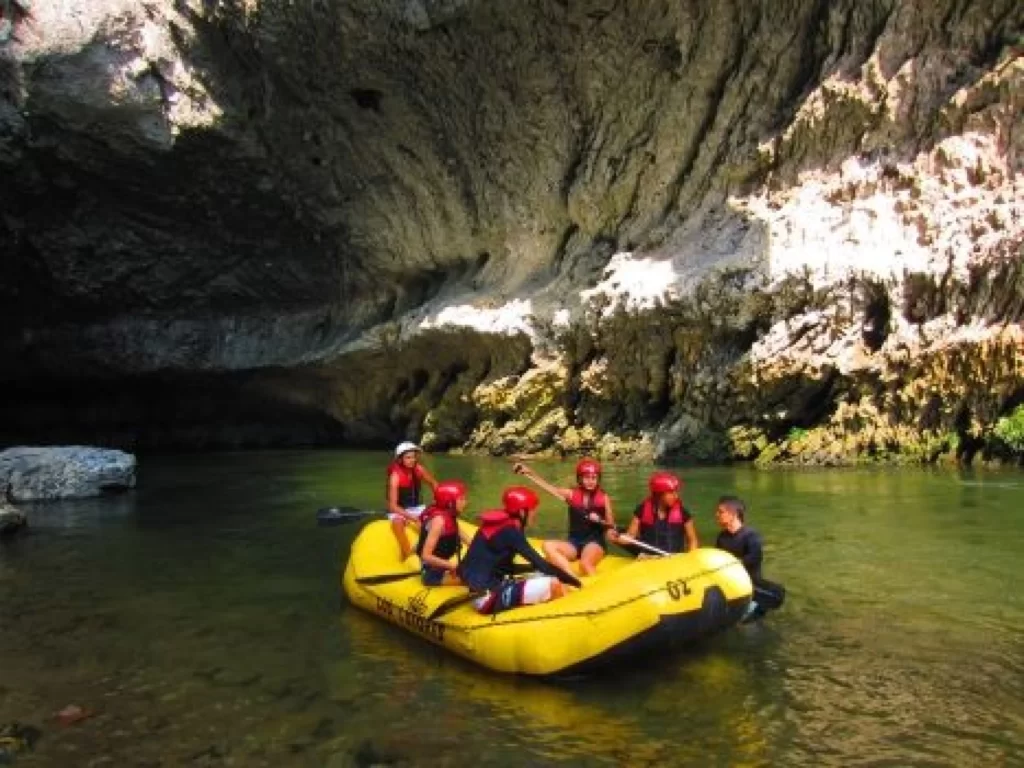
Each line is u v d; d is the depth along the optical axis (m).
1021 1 12.16
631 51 15.38
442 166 18.55
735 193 14.60
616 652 5.14
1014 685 4.85
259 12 17.17
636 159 16.03
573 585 5.61
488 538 5.79
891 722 4.48
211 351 23.11
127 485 13.98
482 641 5.47
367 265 21.03
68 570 8.41
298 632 6.29
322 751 4.45
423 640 6.04
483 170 18.06
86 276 21.88
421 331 18.53
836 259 12.73
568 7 15.26
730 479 11.79
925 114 12.71
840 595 6.47
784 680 5.04
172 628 6.48
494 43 16.22
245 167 19.58
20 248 21.16
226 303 23.00
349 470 16.42
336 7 16.62
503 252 18.47
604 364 15.52
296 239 21.36
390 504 7.25
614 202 16.42
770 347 13.05
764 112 14.52
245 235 21.42
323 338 22.02
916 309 12.29
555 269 17.39
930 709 4.61
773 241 13.35
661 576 5.42
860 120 13.23
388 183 19.45
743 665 5.28
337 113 18.56
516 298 17.27
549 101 16.59
